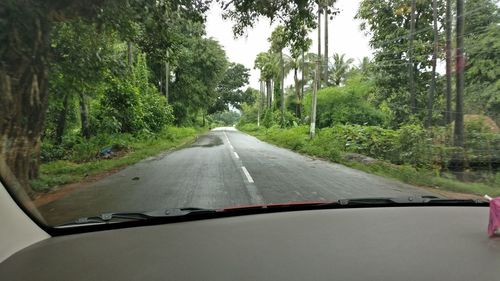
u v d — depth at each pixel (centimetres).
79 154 1500
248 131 5500
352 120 2394
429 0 1978
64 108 1631
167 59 1256
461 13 1238
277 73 4184
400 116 2089
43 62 754
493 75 1394
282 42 1339
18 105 692
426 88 2075
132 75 2148
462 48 1228
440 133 1266
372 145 1653
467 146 1161
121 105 2075
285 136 2761
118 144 1820
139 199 684
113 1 819
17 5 658
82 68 1084
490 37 1387
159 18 1015
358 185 920
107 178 967
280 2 1117
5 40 661
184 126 4422
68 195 726
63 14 776
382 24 2258
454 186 930
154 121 2733
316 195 753
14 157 680
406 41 2062
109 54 1225
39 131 761
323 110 2572
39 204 640
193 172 1081
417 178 1034
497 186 969
